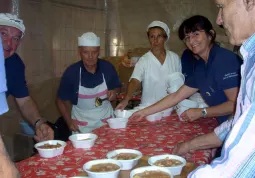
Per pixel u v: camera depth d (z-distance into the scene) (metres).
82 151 1.92
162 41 3.37
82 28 5.14
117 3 5.61
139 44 5.62
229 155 1.00
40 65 4.39
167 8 5.35
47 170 1.60
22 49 4.07
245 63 1.08
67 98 3.11
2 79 0.83
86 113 3.16
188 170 1.59
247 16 1.08
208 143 1.83
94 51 2.97
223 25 1.21
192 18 2.35
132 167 1.64
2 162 0.82
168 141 2.15
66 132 3.27
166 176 1.44
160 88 3.39
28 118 2.59
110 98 3.17
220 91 2.32
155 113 2.62
